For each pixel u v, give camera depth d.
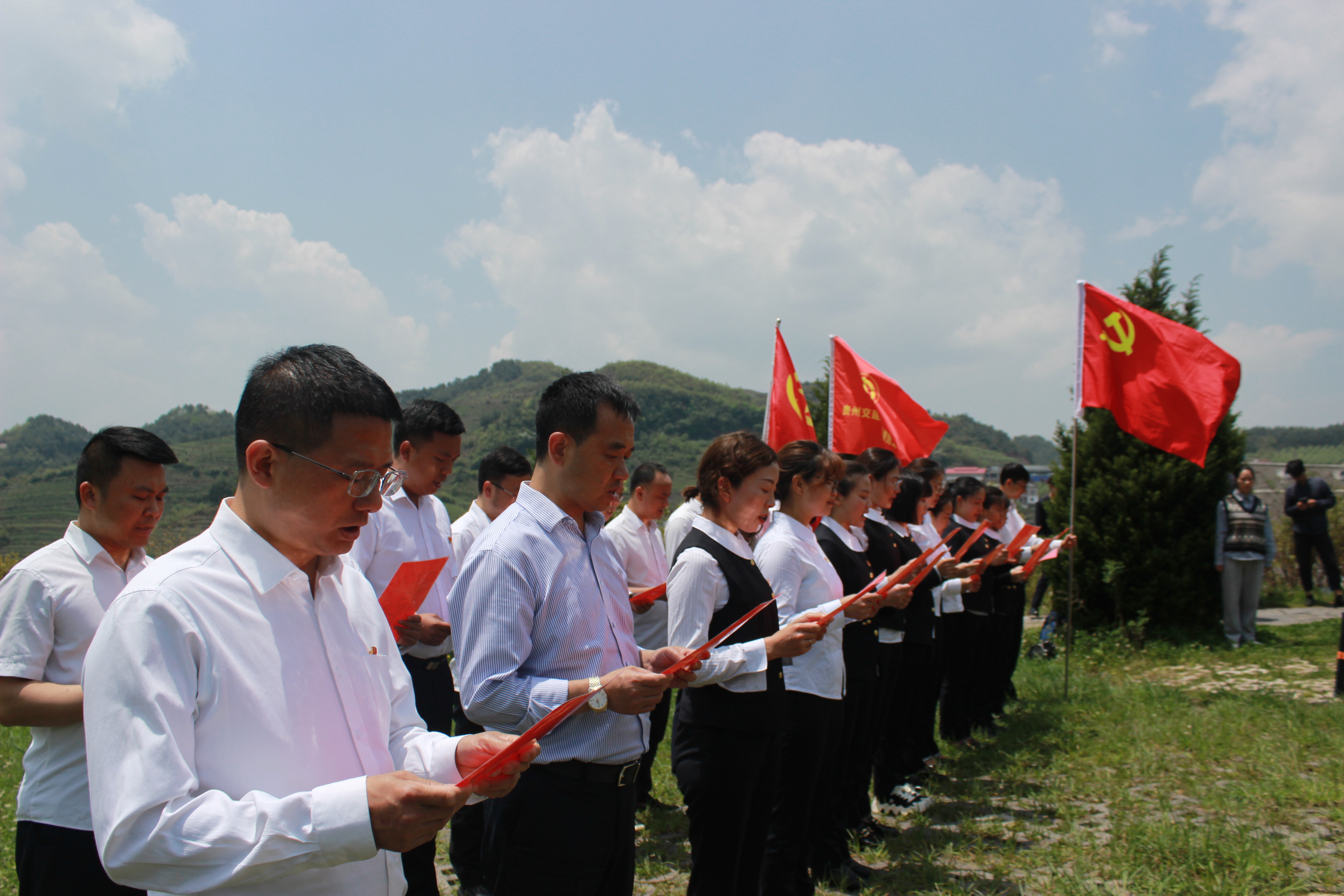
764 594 3.46
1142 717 7.30
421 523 4.40
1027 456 131.88
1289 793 5.48
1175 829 4.80
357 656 1.85
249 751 1.59
